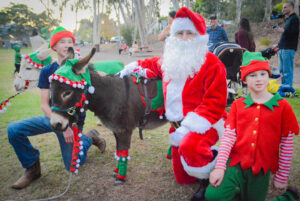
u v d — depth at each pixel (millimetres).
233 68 4473
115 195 2486
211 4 24500
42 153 3457
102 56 22891
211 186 1902
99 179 2787
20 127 2502
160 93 2594
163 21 43875
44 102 2543
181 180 2568
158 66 2619
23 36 60469
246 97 1969
